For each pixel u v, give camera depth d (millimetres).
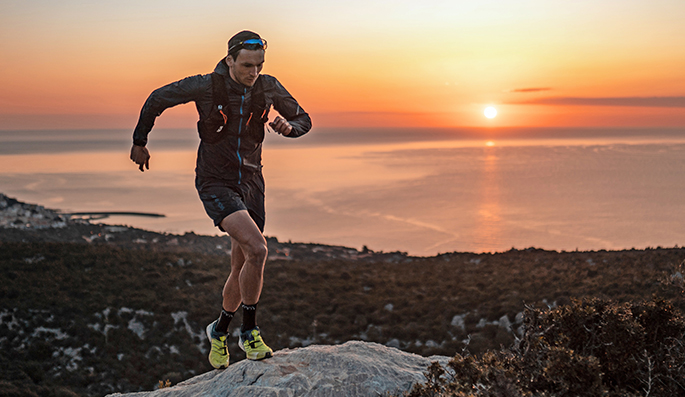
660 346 2949
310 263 43562
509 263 38250
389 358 3531
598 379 2443
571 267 32188
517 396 2314
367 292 33469
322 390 2951
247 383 3125
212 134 3248
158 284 32156
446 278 35094
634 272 26109
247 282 3338
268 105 3350
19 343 23094
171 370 22734
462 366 2607
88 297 28219
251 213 3617
